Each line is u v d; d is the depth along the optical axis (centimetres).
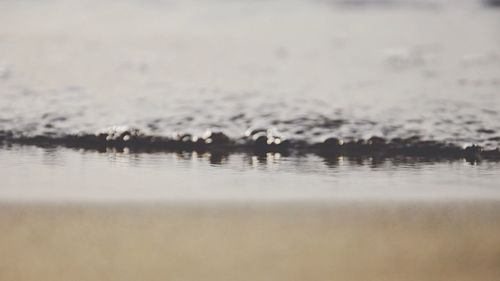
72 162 1608
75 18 3431
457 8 3728
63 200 1236
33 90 2220
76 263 879
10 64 2564
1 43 2911
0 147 1758
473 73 2542
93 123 1927
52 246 945
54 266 866
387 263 902
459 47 2970
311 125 1909
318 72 2548
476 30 3278
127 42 2997
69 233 1008
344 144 1809
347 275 854
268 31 3253
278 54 2839
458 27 3341
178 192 1326
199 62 2673
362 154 1759
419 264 902
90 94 2192
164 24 3356
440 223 1109
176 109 2047
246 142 1830
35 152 1711
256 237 1003
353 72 2558
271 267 875
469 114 2006
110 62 2645
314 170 1563
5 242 961
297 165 1620
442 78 2466
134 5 3728
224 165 1609
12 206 1179
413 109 2053
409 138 1833
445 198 1309
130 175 1480
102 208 1173
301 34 3200
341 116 1977
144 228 1041
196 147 1816
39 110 2019
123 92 2225
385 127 1897
